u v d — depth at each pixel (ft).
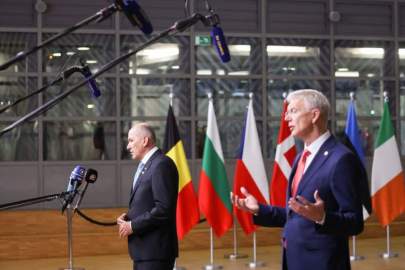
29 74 38.70
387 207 34.45
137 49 12.69
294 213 14.03
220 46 13.26
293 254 13.84
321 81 42.80
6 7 38.70
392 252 36.19
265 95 41.93
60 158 39.27
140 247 18.61
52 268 33.37
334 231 12.77
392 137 34.71
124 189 39.91
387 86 43.73
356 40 43.27
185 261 35.09
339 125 42.88
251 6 42.01
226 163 41.19
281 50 42.34
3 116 38.34
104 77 39.83
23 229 36.70
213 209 32.63
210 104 33.40
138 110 40.47
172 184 18.67
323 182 13.48
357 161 13.65
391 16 43.68
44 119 38.96
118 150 39.93
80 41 39.58
